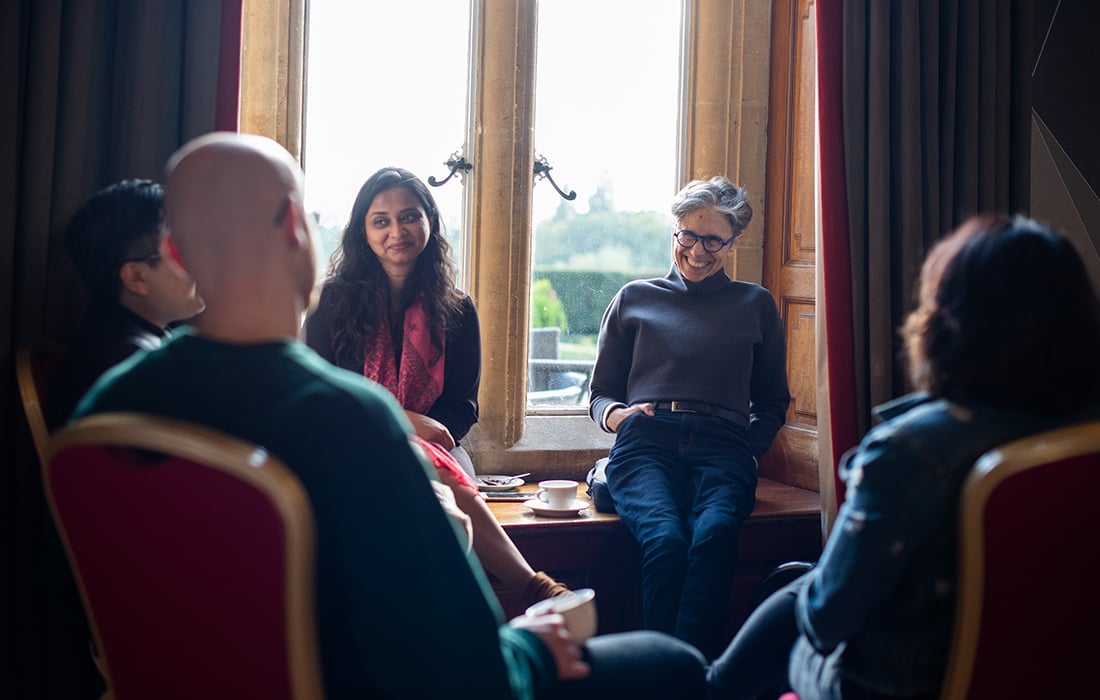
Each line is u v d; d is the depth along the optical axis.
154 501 1.09
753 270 3.40
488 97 3.18
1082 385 1.30
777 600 1.74
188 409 1.12
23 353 1.74
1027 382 1.29
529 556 2.68
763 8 3.35
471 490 2.37
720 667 1.76
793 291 3.31
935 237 2.88
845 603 1.32
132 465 1.09
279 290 1.20
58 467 1.14
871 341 2.83
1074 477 1.21
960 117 2.89
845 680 1.41
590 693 1.35
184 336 1.19
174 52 2.32
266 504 1.04
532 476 3.28
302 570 1.06
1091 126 3.15
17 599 2.15
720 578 2.38
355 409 1.11
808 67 3.24
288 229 1.20
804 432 3.26
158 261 1.75
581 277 3.39
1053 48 3.12
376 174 2.67
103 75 2.27
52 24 2.18
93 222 1.74
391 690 1.10
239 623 1.09
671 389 2.79
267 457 1.05
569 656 1.32
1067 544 1.23
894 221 2.87
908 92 2.83
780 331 2.92
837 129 2.82
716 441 2.74
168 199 1.20
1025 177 2.96
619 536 2.75
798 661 1.54
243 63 2.91
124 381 1.18
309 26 3.03
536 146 3.29
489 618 1.16
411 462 1.14
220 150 1.19
